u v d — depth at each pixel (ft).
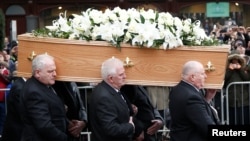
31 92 18.60
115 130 18.33
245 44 58.03
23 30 103.71
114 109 18.61
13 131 22.61
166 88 29.43
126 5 100.12
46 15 102.83
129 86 21.90
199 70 18.53
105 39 19.65
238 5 98.27
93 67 19.67
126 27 19.66
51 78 18.84
